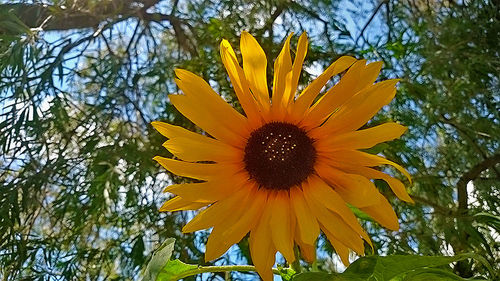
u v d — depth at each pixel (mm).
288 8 780
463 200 719
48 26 761
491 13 758
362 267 257
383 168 691
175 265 300
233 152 302
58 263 674
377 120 702
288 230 283
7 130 654
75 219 654
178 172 292
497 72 735
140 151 677
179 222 703
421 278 278
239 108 686
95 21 798
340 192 291
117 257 713
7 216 636
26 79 665
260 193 297
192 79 296
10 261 649
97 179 647
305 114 307
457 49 726
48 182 658
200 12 769
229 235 281
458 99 728
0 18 728
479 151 737
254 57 302
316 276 255
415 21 792
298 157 298
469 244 655
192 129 706
